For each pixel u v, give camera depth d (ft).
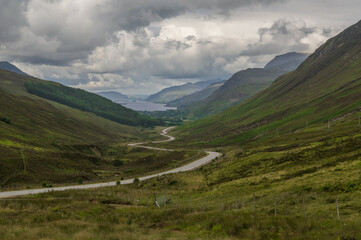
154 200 166.20
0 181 270.67
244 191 160.04
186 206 144.97
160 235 79.97
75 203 151.84
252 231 80.18
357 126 409.69
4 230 82.79
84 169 392.47
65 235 79.41
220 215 100.32
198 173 297.33
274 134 638.94
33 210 132.77
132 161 526.57
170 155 514.68
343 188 119.14
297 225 80.18
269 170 217.15
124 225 99.19
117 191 215.31
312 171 171.01
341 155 189.88
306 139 375.86
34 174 304.71
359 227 71.51
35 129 643.04
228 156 399.85
